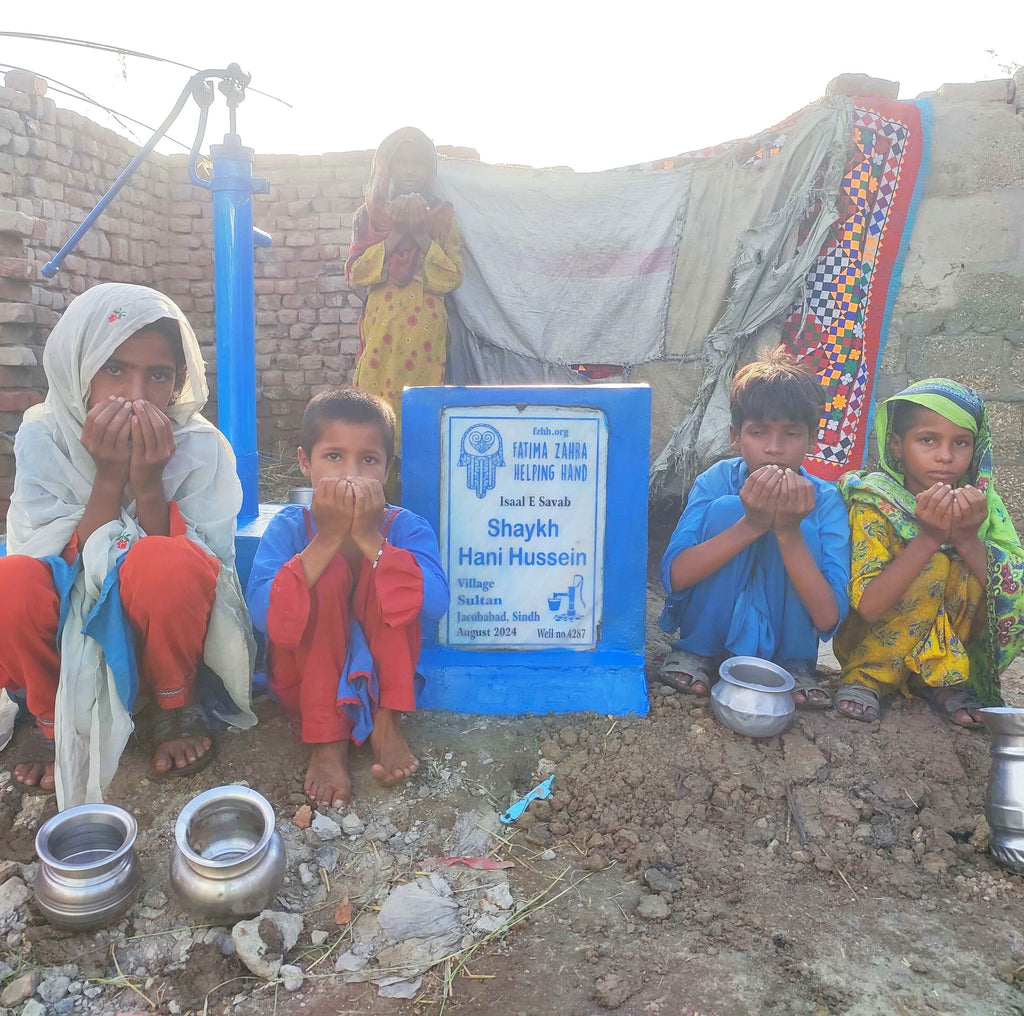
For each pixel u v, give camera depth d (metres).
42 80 5.27
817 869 2.07
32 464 2.31
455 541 2.65
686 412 4.48
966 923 1.91
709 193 4.38
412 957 1.77
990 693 2.68
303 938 1.82
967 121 4.38
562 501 2.64
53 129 5.43
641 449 2.62
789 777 2.35
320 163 6.73
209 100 3.10
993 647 2.61
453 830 2.17
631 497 2.64
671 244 4.41
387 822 2.17
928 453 2.58
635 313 4.49
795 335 4.39
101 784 2.13
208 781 2.25
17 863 2.01
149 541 2.16
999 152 4.38
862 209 4.32
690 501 2.86
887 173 4.33
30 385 4.84
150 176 6.63
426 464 2.61
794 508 2.43
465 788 2.31
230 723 2.45
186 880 1.77
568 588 2.68
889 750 2.48
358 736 2.28
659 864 2.07
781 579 2.71
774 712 2.41
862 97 4.32
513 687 2.65
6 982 1.70
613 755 2.43
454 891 1.97
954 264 4.46
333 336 6.83
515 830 2.19
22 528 2.29
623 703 2.65
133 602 2.14
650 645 3.31
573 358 4.55
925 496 2.44
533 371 4.61
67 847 1.91
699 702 2.67
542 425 2.61
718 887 2.00
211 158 3.12
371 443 2.32
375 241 4.32
